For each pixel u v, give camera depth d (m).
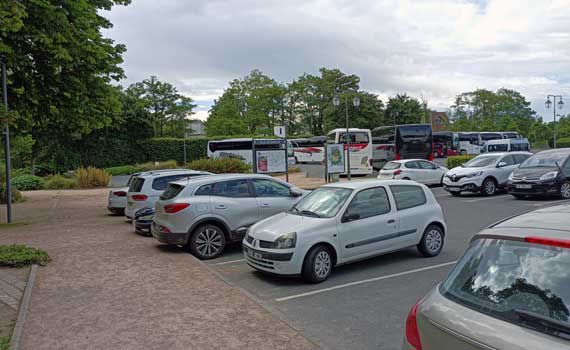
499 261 2.82
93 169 31.53
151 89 64.94
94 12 17.56
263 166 23.36
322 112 72.75
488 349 2.35
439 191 22.23
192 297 6.61
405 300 6.46
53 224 14.71
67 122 19.08
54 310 6.12
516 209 15.05
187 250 9.99
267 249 7.55
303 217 8.01
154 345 4.93
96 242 11.14
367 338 5.17
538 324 2.34
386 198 8.52
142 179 13.57
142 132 54.72
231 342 4.97
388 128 35.91
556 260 2.59
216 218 9.70
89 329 5.43
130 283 7.40
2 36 14.18
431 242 8.95
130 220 15.00
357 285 7.27
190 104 66.88
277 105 69.88
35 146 42.91
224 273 8.38
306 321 5.77
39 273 8.09
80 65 17.25
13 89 16.88
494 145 39.97
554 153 17.81
